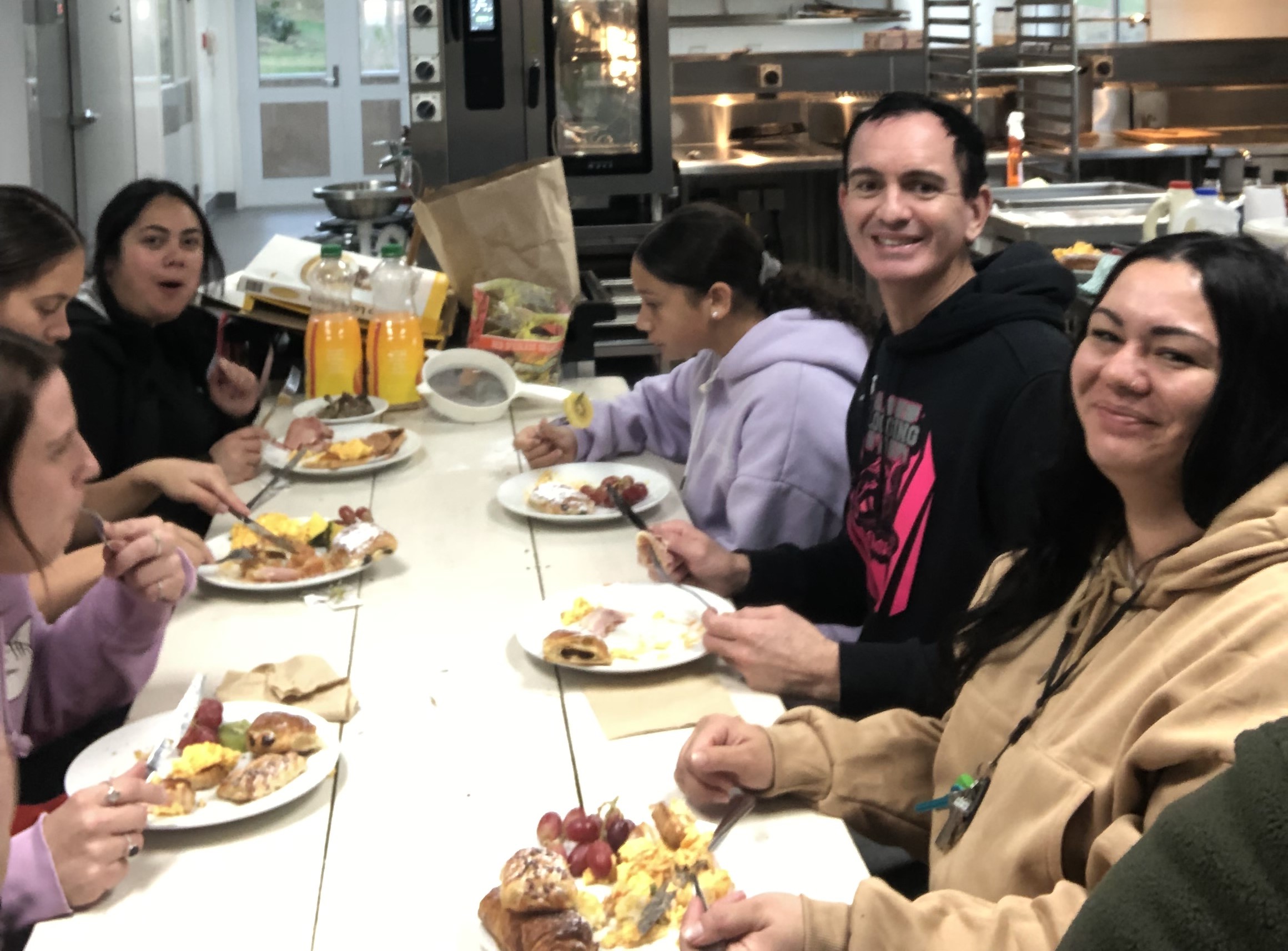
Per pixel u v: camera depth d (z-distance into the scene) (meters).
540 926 0.97
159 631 1.48
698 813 1.20
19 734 1.45
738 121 5.76
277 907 1.05
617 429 2.43
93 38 6.15
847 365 2.07
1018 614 1.20
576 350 3.04
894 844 1.28
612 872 1.07
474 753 1.29
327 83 10.78
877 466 1.78
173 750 1.26
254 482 2.23
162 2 8.29
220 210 10.76
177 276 2.36
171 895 1.07
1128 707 1.01
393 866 1.11
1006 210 3.53
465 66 4.18
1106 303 1.05
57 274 1.78
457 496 2.15
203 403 2.54
